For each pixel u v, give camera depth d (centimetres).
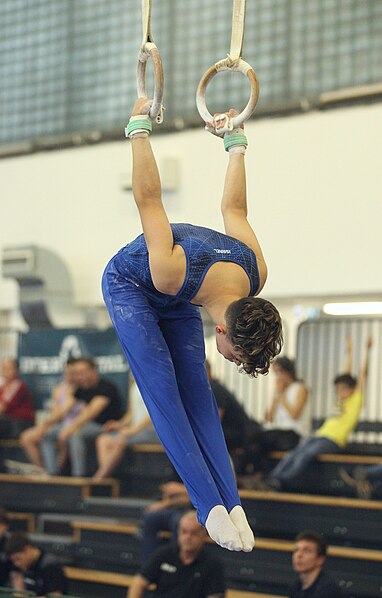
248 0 1639
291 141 1571
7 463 1630
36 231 1834
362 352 1493
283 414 1412
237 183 651
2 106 1906
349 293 1509
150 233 595
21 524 1529
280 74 1598
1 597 1002
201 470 596
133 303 621
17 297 1780
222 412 1378
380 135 1488
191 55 1694
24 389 1667
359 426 1422
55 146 1827
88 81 1808
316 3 1571
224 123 652
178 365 637
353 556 1211
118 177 1736
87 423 1527
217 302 591
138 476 1515
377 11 1512
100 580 1342
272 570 1262
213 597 1146
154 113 618
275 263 1571
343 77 1538
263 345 571
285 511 1321
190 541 1145
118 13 1780
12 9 1909
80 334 1645
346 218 1512
